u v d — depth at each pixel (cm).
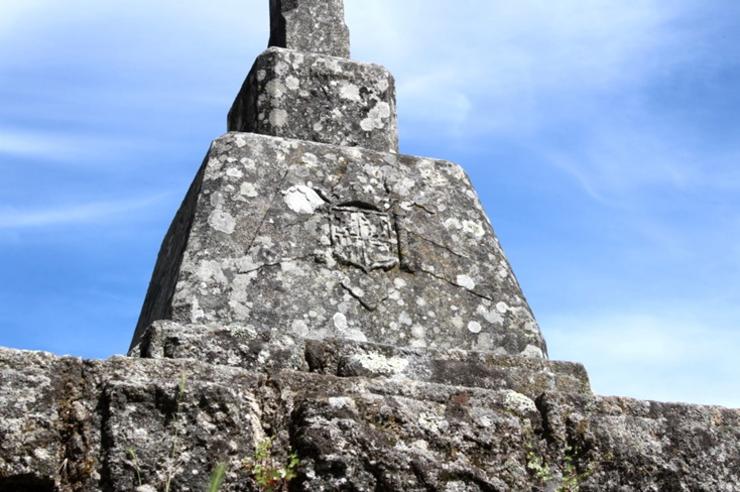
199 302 619
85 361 518
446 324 661
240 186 663
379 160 706
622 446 582
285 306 634
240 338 579
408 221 687
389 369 597
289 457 523
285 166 681
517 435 562
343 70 738
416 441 542
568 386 629
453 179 718
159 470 498
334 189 682
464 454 548
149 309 686
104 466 495
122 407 504
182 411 511
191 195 681
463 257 687
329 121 726
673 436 596
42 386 504
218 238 642
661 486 582
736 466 600
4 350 508
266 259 644
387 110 739
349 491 519
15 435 491
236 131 743
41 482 490
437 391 566
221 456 510
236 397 523
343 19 770
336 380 555
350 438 527
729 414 616
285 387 545
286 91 724
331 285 649
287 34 755
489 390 577
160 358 544
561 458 571
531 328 675
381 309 652
